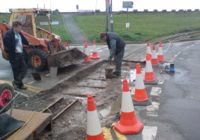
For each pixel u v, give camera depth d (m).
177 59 17.03
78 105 9.20
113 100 9.53
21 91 10.32
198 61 16.33
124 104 6.95
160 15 62.47
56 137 6.96
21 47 10.52
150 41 27.95
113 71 12.88
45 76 12.76
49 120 6.94
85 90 10.91
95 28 40.47
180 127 7.32
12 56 10.36
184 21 50.09
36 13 15.12
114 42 12.01
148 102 8.90
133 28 38.88
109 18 25.31
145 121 7.68
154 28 39.47
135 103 8.82
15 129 6.20
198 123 7.56
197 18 55.22
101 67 15.11
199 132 7.04
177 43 25.97
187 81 11.74
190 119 7.82
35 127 6.34
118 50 12.30
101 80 12.28
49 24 15.97
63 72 13.27
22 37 10.88
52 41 14.64
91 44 26.52
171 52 20.05
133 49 22.12
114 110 8.50
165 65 13.57
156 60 14.94
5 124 6.16
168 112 8.30
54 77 12.41
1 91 6.89
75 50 14.83
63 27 41.66
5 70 14.51
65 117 8.20
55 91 10.77
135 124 6.99
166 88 10.71
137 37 29.95
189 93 10.10
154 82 11.22
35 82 11.66
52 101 9.59
